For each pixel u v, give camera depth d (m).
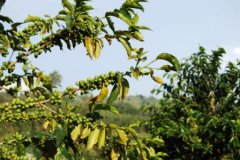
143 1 3.55
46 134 3.24
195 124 10.76
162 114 11.45
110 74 3.29
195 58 11.79
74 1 3.45
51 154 3.36
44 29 3.54
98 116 3.29
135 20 3.68
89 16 3.43
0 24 3.43
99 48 3.53
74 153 3.40
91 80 3.28
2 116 3.15
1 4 3.40
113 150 3.38
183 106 11.24
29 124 3.62
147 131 11.86
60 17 3.55
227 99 11.41
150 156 3.49
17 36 3.47
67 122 3.24
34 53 3.50
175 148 10.70
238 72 11.55
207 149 10.22
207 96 11.70
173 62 3.36
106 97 3.31
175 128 10.43
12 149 3.23
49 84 3.76
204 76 11.77
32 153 3.23
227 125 9.91
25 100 3.23
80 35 3.52
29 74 3.76
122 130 3.25
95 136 3.18
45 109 3.31
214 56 11.76
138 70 3.35
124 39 3.56
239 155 10.13
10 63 3.47
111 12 3.54
